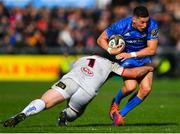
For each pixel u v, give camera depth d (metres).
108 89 67.12
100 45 32.44
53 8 87.12
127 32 32.44
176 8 88.44
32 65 79.88
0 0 84.44
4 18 82.50
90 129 29.59
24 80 79.69
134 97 32.53
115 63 31.73
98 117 38.69
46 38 81.06
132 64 32.53
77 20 84.00
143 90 32.22
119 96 32.84
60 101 30.11
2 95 58.53
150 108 45.66
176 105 48.53
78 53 80.19
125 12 85.19
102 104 49.69
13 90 64.75
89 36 82.06
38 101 29.72
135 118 38.25
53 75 80.12
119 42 31.67
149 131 29.08
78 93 30.36
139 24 31.89
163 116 39.59
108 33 32.56
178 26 86.06
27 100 52.91
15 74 79.69
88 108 45.72
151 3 88.56
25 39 80.81
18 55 79.88
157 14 86.94
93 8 88.25
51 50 80.31
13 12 83.62
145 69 32.03
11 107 46.38
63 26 82.56
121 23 32.44
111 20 83.62
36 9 85.44
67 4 89.25
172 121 36.22
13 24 82.19
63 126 30.92
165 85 72.81
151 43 32.28
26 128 29.78
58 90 30.05
